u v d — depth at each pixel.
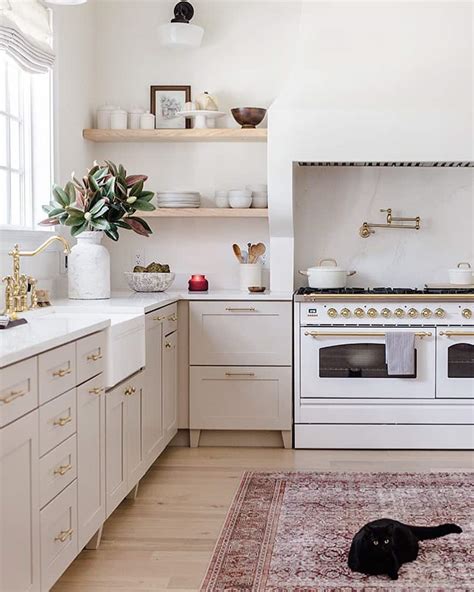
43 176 4.64
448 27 5.09
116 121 5.43
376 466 4.64
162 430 4.61
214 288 5.69
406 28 5.11
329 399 5.03
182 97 5.60
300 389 5.04
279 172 5.14
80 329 3.06
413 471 4.53
